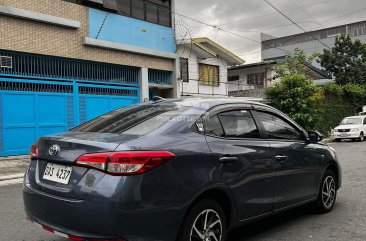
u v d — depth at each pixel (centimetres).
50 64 1448
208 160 374
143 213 323
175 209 340
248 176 415
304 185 516
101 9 1608
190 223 356
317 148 555
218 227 387
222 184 382
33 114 1388
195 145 373
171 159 343
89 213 322
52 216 350
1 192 793
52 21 1406
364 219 555
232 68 3600
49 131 1434
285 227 518
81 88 1553
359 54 3847
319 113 2184
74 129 435
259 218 442
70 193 338
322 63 3888
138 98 1778
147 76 1794
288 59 2639
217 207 384
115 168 322
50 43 1424
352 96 3041
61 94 1476
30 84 1384
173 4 1941
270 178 446
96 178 328
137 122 398
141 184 324
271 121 490
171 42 1920
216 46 2502
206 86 2502
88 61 1569
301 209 607
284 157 472
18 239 472
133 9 1752
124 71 1725
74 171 345
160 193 332
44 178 375
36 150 397
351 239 471
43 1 1402
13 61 1336
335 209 612
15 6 1321
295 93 2070
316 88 2100
